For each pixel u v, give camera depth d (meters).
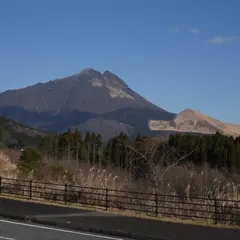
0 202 15.81
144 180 19.75
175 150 22.61
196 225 12.86
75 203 16.86
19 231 11.54
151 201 16.11
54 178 22.05
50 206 15.54
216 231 12.05
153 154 20.12
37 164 26.00
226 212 13.89
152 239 11.19
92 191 17.44
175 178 18.67
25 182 19.73
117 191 16.84
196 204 14.04
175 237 11.18
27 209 14.68
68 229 12.26
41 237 10.84
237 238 11.19
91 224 12.45
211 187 17.25
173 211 15.08
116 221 13.06
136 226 12.41
